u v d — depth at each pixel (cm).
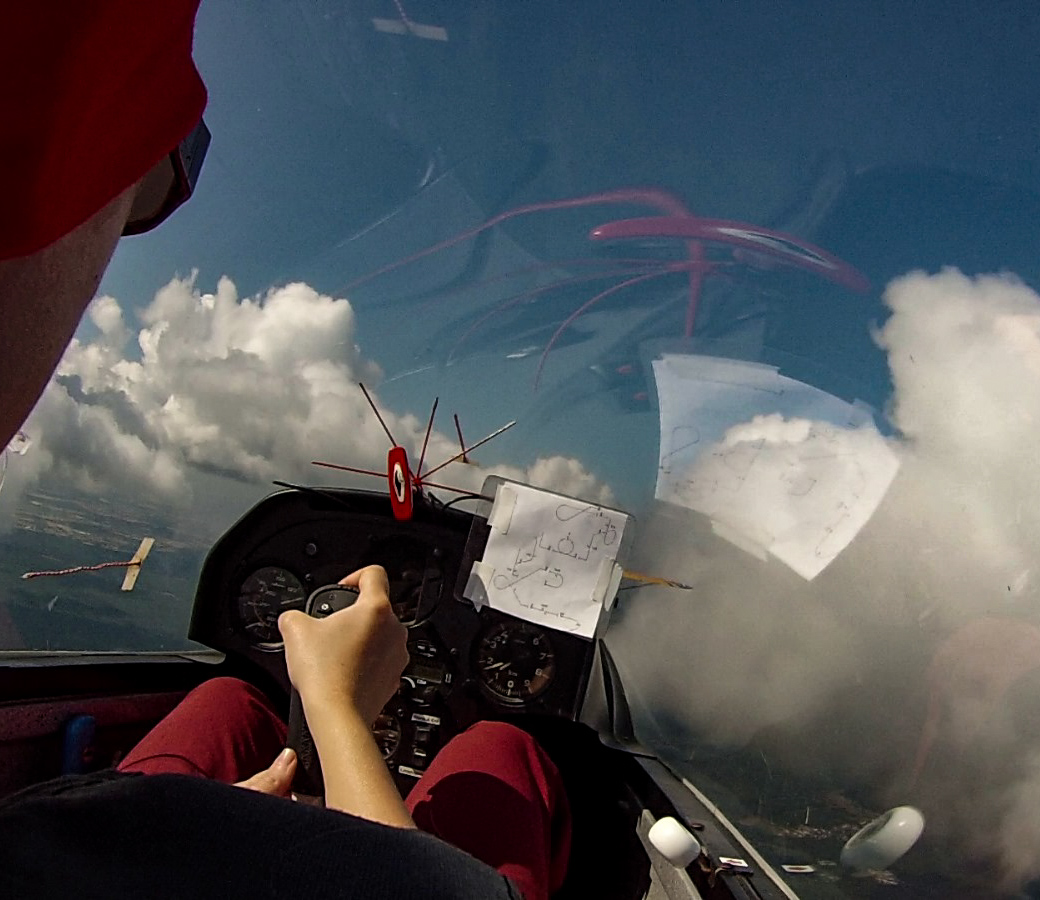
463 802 52
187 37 12
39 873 13
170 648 83
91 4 9
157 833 15
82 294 12
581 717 82
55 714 63
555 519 76
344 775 29
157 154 12
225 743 57
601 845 76
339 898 15
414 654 82
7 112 9
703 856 55
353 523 82
